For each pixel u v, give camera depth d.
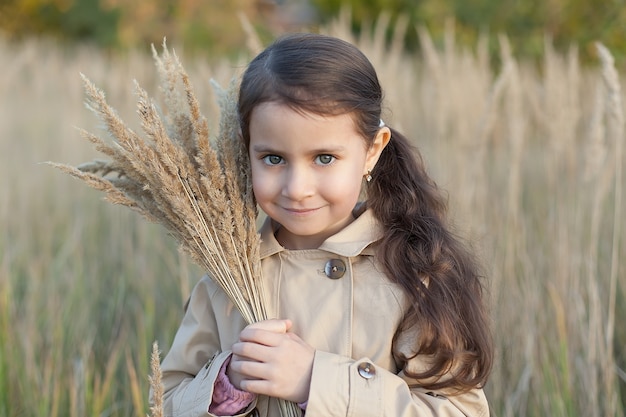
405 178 1.52
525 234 3.06
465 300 1.41
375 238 1.43
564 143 3.08
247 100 1.28
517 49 6.98
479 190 3.02
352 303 1.38
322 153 1.26
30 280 3.20
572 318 2.46
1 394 2.27
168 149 1.34
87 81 1.32
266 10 11.79
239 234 1.35
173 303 2.84
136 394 2.09
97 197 4.14
